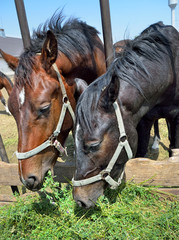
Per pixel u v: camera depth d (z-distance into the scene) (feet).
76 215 5.42
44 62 5.07
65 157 12.00
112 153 4.38
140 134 7.41
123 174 5.50
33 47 5.56
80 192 4.44
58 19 6.77
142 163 5.71
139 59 5.09
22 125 4.83
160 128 14.87
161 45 5.87
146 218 5.15
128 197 5.73
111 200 5.65
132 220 5.16
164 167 5.51
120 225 4.90
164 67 5.71
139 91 4.92
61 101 5.50
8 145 13.89
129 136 4.65
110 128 4.27
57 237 4.83
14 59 5.83
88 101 4.22
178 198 5.67
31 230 5.28
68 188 6.61
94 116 4.16
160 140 13.15
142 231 4.79
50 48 4.99
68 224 5.08
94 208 5.42
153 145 11.90
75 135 4.32
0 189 9.56
